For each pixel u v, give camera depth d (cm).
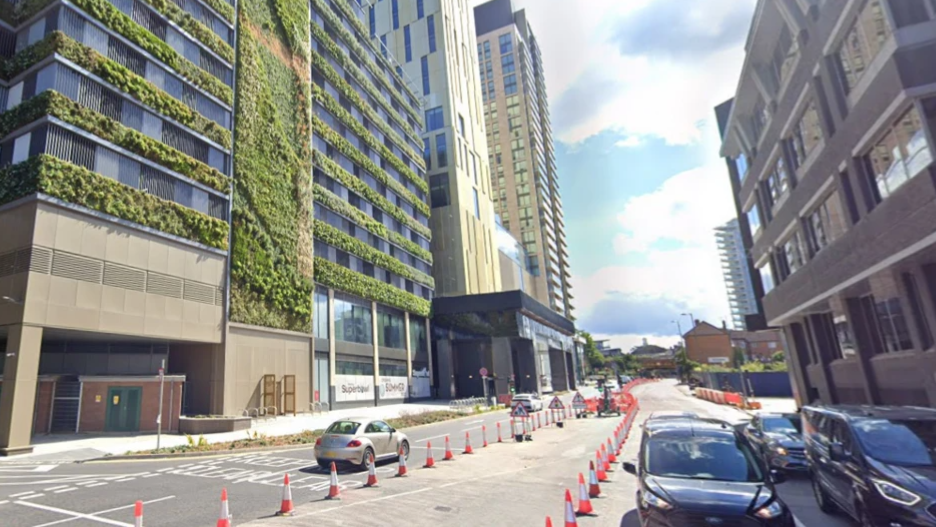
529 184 12731
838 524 838
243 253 3034
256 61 3394
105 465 1552
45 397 2317
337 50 4744
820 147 2112
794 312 2670
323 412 3634
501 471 1349
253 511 931
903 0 1405
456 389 6016
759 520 584
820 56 1900
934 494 630
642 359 15900
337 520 860
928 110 1351
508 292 5806
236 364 2897
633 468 767
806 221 2411
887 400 1950
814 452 931
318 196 3934
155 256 2505
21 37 2350
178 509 951
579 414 3117
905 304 1655
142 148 2480
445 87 7269
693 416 980
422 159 6656
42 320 1984
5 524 855
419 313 5516
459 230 6756
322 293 3891
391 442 1524
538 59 15575
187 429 2344
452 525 827
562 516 880
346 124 4666
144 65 2598
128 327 2328
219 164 2984
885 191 1602
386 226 5194
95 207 2225
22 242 2012
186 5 2938
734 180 3825
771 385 4753
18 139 2178
